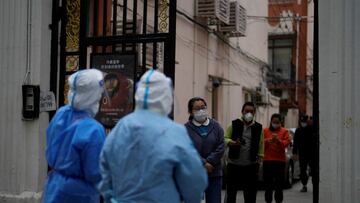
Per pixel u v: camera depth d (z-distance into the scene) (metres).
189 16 20.97
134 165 4.90
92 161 5.66
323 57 7.88
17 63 9.93
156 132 4.86
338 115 7.77
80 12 9.90
